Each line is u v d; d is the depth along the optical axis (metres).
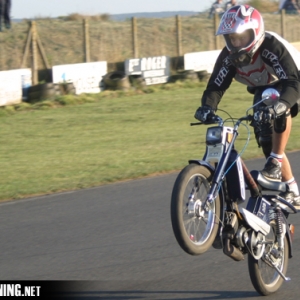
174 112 28.02
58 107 29.81
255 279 8.28
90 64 33.84
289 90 8.25
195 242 7.79
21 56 38.25
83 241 10.98
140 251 10.40
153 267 9.62
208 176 7.86
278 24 56.84
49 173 16.48
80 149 19.97
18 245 10.82
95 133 23.06
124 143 20.89
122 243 10.84
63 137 22.34
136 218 12.34
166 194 14.13
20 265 9.81
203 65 41.38
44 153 19.42
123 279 9.12
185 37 50.12
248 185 8.45
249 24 8.20
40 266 9.74
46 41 42.78
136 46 40.59
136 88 35.06
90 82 33.72
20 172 16.69
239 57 8.44
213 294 8.54
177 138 21.62
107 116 27.12
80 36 44.34
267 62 8.55
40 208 13.20
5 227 11.90
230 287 8.80
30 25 34.28
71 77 33.06
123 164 17.39
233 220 8.04
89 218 12.39
